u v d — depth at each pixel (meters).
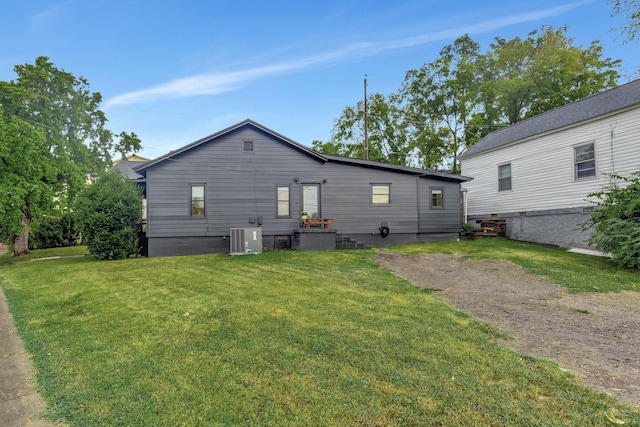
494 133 18.47
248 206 13.12
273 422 2.51
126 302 5.96
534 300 5.96
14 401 2.96
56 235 21.08
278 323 4.64
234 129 13.05
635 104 10.61
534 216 14.14
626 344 3.95
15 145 13.85
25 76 16.56
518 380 3.06
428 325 4.56
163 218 12.45
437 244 13.54
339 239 13.52
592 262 9.41
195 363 3.51
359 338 4.08
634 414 2.54
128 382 3.17
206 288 6.84
